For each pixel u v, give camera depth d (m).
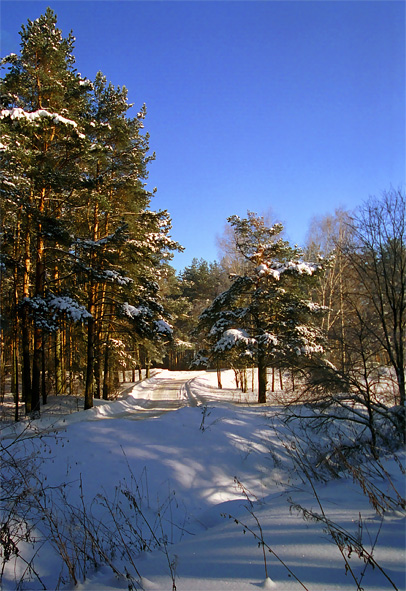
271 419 12.16
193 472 8.38
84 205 18.14
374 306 13.02
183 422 11.05
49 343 23.78
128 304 18.89
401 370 11.34
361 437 10.14
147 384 38.53
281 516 4.87
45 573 4.48
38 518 5.64
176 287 43.78
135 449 8.98
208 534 4.87
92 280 17.20
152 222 22.05
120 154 21.14
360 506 5.00
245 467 9.05
